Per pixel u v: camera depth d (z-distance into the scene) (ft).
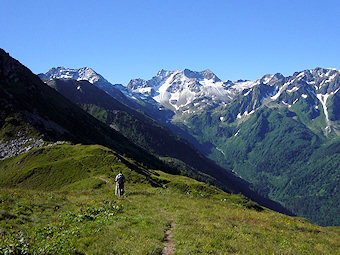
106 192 148.05
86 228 63.52
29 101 459.73
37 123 394.93
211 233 63.98
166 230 66.90
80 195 126.21
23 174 257.75
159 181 269.23
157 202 102.78
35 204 83.05
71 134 427.33
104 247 52.24
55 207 83.87
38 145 346.74
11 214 69.36
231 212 100.27
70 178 239.91
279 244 64.23
